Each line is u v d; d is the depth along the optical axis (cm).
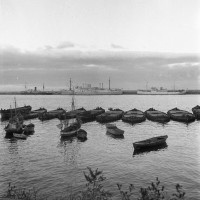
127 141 5684
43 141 5766
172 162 4144
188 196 2939
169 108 14312
